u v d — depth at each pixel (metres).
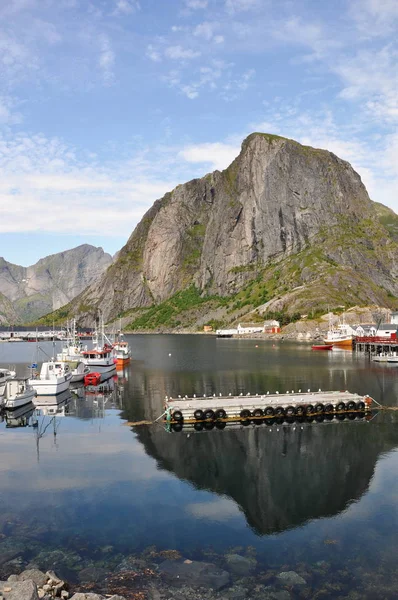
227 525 31.11
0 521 31.62
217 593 23.91
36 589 21.86
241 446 48.22
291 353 172.00
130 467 41.91
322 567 26.33
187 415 58.19
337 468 41.44
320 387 84.12
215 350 194.38
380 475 39.72
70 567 26.14
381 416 61.53
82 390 85.81
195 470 41.09
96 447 48.19
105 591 23.89
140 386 89.56
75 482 38.41
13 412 66.19
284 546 28.55
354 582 24.97
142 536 29.66
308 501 34.75
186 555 27.50
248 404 60.94
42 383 78.19
